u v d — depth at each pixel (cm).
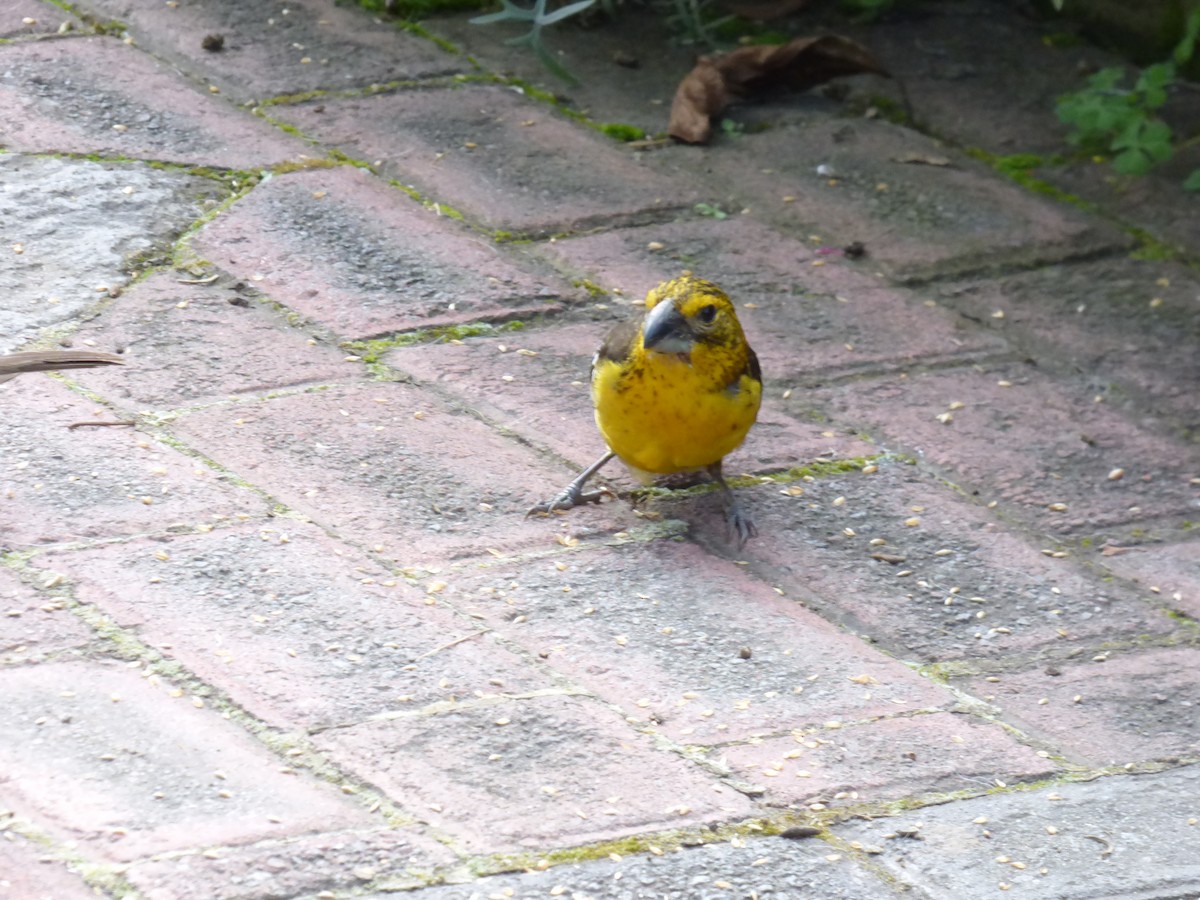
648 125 1494
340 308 1170
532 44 1531
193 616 855
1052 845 768
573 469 1042
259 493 970
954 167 1481
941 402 1159
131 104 1383
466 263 1245
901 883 735
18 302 1117
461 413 1080
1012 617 953
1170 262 1373
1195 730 870
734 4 1712
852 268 1313
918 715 855
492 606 902
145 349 1091
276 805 733
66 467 963
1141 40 1698
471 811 746
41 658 809
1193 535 1049
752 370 977
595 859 727
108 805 720
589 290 1235
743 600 938
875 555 995
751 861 736
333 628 862
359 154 1373
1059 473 1097
